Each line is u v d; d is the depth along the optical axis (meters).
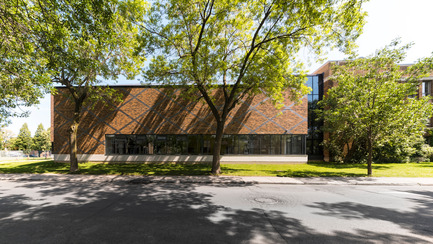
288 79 12.47
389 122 11.05
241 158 17.19
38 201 6.67
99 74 13.40
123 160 17.42
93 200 6.78
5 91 9.84
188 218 5.08
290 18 9.37
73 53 8.83
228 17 10.74
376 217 5.28
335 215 5.39
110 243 3.76
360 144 18.39
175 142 17.59
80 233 4.21
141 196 7.30
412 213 5.62
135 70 14.81
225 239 3.94
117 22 10.30
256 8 9.76
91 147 17.61
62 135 17.92
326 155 20.53
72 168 12.90
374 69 11.39
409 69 11.05
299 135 17.47
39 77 9.12
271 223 4.79
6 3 6.53
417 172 12.57
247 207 6.02
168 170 13.41
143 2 10.86
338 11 8.66
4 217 5.19
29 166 15.64
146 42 10.60
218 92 17.53
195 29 11.21
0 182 10.16
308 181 10.01
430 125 20.02
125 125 17.69
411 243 3.89
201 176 11.34
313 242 3.87
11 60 8.34
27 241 3.87
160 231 4.30
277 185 9.44
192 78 10.59
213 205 6.20
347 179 10.52
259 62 11.11
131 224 4.69
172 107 17.70
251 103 17.53
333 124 17.50
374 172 12.66
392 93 10.81
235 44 12.01
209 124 17.48
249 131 17.38
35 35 7.24
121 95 16.05
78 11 6.72
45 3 6.72
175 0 9.60
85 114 17.84
